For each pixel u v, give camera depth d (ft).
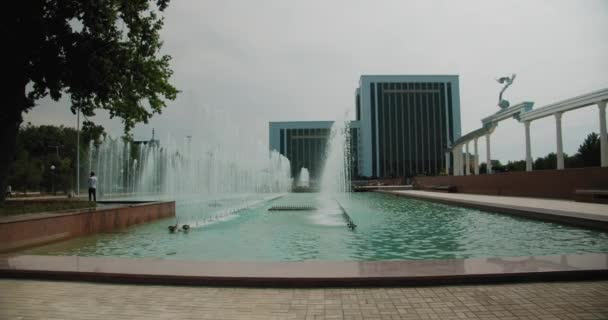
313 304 13.96
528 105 94.63
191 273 16.90
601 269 16.71
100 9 39.58
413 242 30.22
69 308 13.75
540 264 17.75
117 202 55.62
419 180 142.61
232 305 13.94
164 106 53.42
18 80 38.09
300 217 50.14
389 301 14.19
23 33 35.96
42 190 154.30
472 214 50.57
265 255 25.58
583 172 57.31
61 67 38.06
